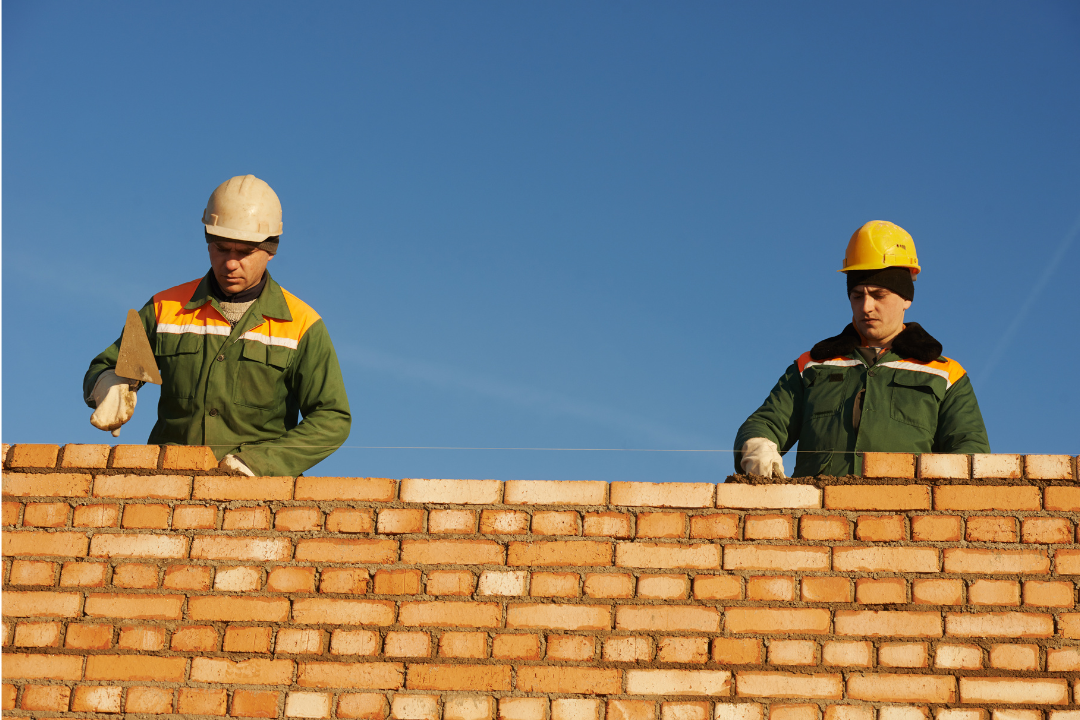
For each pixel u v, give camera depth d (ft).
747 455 14.15
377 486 13.61
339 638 12.92
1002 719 12.12
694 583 12.91
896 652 12.44
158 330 16.11
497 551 13.20
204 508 13.65
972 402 15.23
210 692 12.76
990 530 12.83
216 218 15.93
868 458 13.35
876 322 15.88
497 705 12.53
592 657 12.67
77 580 13.37
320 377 15.96
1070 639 12.36
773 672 12.46
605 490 13.38
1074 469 12.98
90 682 12.90
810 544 12.96
